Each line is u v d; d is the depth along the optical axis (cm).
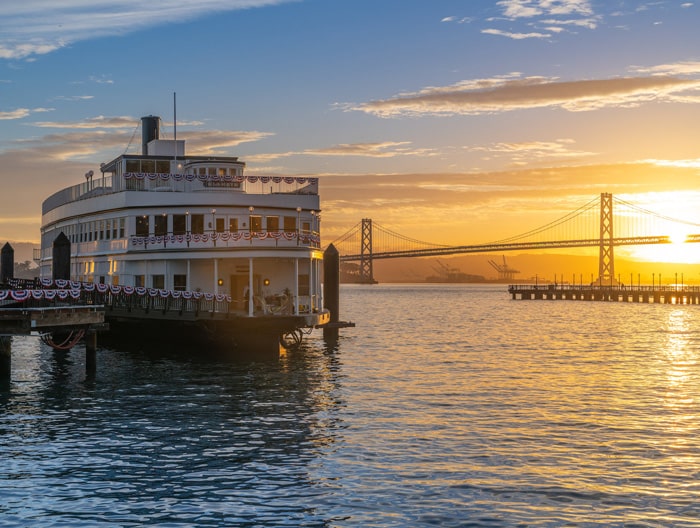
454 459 2739
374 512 2225
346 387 4231
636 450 2878
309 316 5225
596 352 6369
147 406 3612
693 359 5853
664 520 2178
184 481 2480
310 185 6306
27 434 3059
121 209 6003
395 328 9225
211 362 5131
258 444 2922
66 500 2308
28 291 4091
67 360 5284
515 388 4259
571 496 2362
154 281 5725
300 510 2236
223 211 5875
